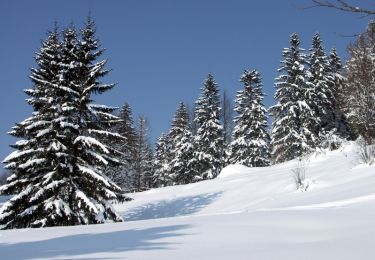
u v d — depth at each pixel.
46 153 19.89
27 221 19.80
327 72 40.81
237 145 45.53
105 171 36.72
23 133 21.06
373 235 6.30
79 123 21.30
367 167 17.78
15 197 19.50
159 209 25.20
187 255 5.62
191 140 51.22
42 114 20.80
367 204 10.01
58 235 8.55
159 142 60.47
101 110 22.28
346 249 5.49
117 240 7.28
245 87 47.31
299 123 38.75
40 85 21.47
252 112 45.88
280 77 40.12
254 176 26.89
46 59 21.84
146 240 7.05
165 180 57.88
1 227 20.72
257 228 7.74
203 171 48.81
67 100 21.27
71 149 20.44
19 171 20.22
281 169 27.20
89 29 22.62
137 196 31.28
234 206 20.06
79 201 19.33
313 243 6.12
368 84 23.83
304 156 29.33
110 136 21.66
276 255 5.36
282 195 17.69
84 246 6.82
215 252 5.76
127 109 50.22
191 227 8.30
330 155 26.44
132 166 52.34
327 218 8.38
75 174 20.44
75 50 22.27
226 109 58.31
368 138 23.61
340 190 14.02
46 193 19.58
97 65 21.56
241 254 5.54
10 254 6.31
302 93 39.41
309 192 16.17
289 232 7.23
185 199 25.58
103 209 20.03
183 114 54.09
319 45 41.34
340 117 39.12
